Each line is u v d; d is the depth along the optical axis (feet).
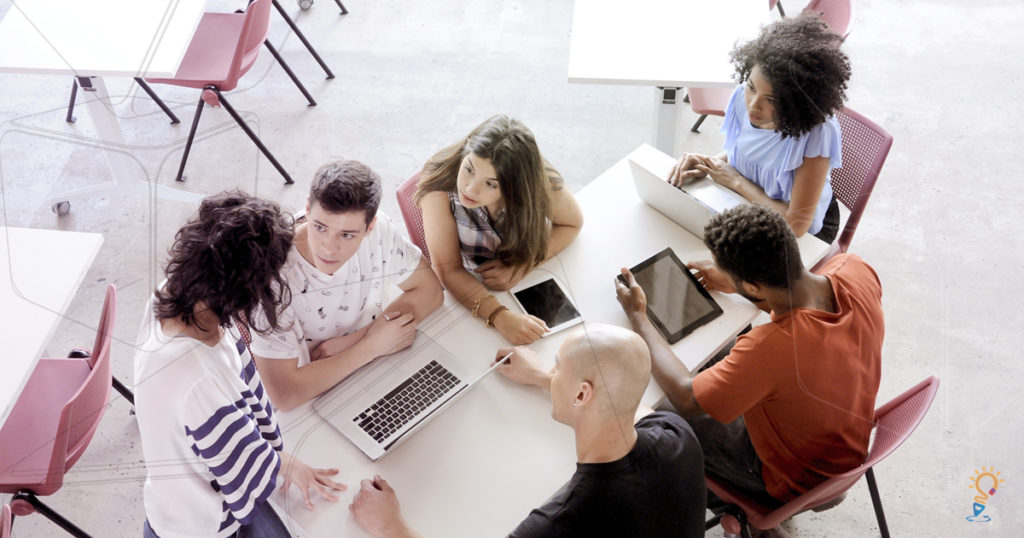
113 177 6.53
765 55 5.31
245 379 5.23
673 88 8.43
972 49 5.72
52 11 7.88
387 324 5.84
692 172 6.30
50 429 6.47
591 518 4.99
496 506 5.26
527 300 6.29
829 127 5.41
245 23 8.31
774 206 5.87
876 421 5.72
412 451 5.52
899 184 5.30
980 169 4.80
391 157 9.28
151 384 4.73
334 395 5.64
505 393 5.83
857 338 5.31
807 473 5.77
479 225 6.23
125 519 6.98
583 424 5.11
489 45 11.19
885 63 6.61
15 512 6.13
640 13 8.85
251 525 5.34
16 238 6.57
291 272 5.12
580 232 6.81
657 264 6.51
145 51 7.59
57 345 7.06
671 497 5.08
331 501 5.30
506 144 5.94
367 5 11.50
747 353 5.45
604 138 10.14
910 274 5.08
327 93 9.95
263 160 6.74
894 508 6.46
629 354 5.08
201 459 5.00
